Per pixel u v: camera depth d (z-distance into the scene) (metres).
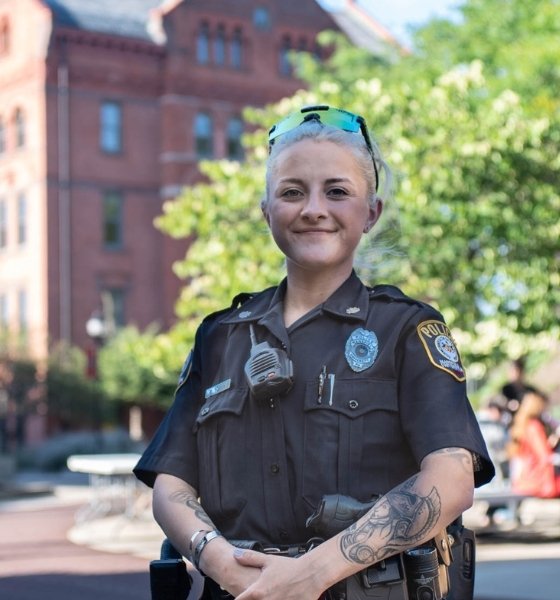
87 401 38.53
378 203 3.00
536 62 22.50
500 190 17.75
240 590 2.51
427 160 17.58
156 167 46.12
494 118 17.91
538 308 17.72
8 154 45.59
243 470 2.69
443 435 2.57
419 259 16.83
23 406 38.38
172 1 46.19
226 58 47.38
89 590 11.49
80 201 44.59
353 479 2.61
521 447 14.46
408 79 31.36
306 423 2.64
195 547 2.63
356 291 2.78
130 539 16.17
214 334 2.90
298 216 2.77
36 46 44.44
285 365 2.66
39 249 44.09
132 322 45.25
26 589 11.64
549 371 30.48
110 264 44.94
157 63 46.22
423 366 2.64
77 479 34.09
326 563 2.44
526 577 10.65
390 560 2.54
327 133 2.79
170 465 2.83
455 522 2.83
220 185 19.98
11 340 38.88
